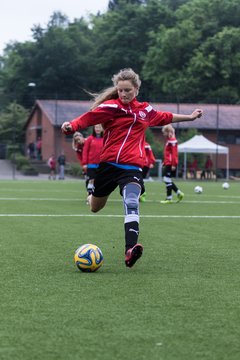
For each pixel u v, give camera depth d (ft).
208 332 24.11
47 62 440.04
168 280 34.24
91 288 31.91
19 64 449.06
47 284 32.91
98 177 38.27
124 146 37.55
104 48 447.83
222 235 56.29
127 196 36.70
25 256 42.55
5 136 398.21
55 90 440.86
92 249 36.58
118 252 44.65
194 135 287.69
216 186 190.60
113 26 447.83
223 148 257.75
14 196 117.08
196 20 409.90
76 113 326.03
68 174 295.69
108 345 22.39
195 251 45.75
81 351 21.72
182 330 24.34
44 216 73.82
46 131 332.19
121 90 37.50
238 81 381.19
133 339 23.12
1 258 41.57
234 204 99.96
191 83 375.86
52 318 25.99
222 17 415.03
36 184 187.42
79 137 99.71
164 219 71.87
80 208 87.04
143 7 457.27
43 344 22.49
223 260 41.63
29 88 442.50
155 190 153.48
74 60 437.58
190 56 391.86
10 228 60.39
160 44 404.16
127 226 36.40
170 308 27.81
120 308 27.73
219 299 29.68
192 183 220.84
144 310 27.40
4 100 451.94
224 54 373.81
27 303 28.58
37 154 347.15
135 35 435.94
